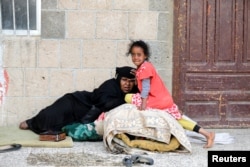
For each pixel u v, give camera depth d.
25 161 5.59
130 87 6.82
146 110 6.11
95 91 7.05
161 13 7.38
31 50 7.26
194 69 7.55
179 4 7.43
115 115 6.04
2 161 5.58
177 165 5.52
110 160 5.68
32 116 7.34
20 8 7.25
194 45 7.53
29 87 7.31
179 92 7.54
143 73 6.14
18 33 7.26
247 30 7.60
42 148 6.21
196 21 7.50
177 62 7.48
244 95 7.65
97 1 7.27
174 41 7.46
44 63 7.29
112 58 7.36
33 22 7.29
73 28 7.27
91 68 7.35
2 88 7.28
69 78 7.34
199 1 7.49
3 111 7.32
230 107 7.65
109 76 7.38
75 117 6.92
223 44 7.59
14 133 6.85
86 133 6.57
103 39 7.33
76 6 7.25
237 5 7.56
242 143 6.66
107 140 5.96
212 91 7.62
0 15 7.21
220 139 6.66
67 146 6.26
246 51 7.62
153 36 7.39
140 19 7.34
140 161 5.55
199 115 7.61
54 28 7.25
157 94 6.24
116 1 7.29
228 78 7.62
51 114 6.80
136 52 6.19
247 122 7.64
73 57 7.32
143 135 5.98
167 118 6.01
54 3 7.21
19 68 7.27
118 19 7.32
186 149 6.00
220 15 7.55
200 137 6.72
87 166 5.43
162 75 7.48
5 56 7.24
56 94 7.35
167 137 5.96
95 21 7.29
